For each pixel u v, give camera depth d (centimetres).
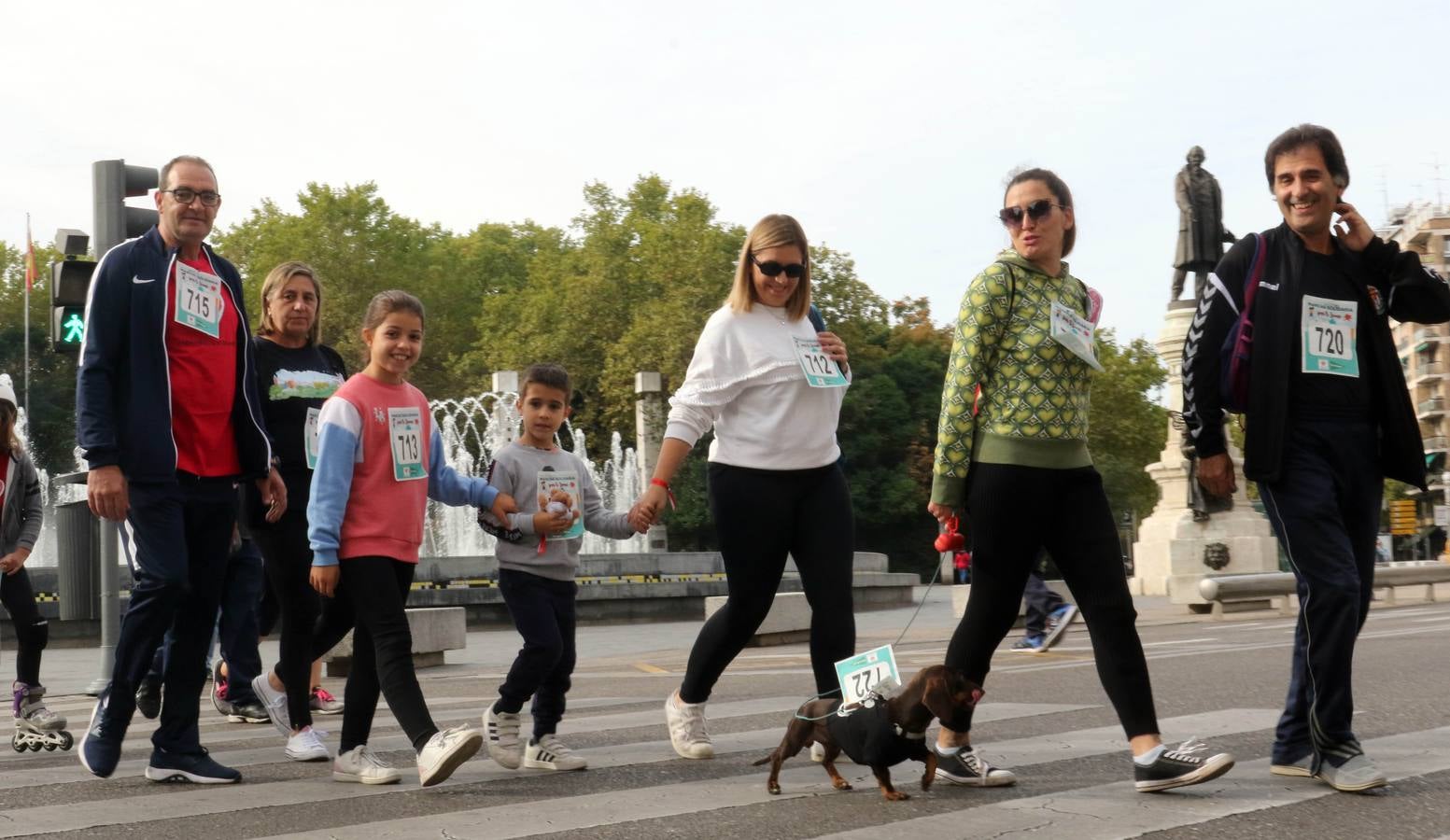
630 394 5288
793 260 535
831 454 541
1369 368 485
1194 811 428
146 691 767
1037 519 475
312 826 431
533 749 546
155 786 521
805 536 537
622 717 733
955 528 492
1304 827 404
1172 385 2769
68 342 1029
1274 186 489
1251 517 2381
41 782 534
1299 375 477
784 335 541
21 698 713
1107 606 470
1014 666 1070
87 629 1800
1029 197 482
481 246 7425
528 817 439
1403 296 484
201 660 539
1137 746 461
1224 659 1041
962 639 487
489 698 900
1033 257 485
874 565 3025
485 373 6162
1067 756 543
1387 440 485
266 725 754
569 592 563
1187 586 2175
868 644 1447
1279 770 488
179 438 538
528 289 6412
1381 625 1507
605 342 5731
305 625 604
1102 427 6625
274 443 661
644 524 545
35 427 6481
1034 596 1284
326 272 6212
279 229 6356
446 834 412
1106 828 406
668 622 2302
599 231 6034
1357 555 484
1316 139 480
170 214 547
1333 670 462
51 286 1036
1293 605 2123
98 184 1043
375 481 521
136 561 533
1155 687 823
